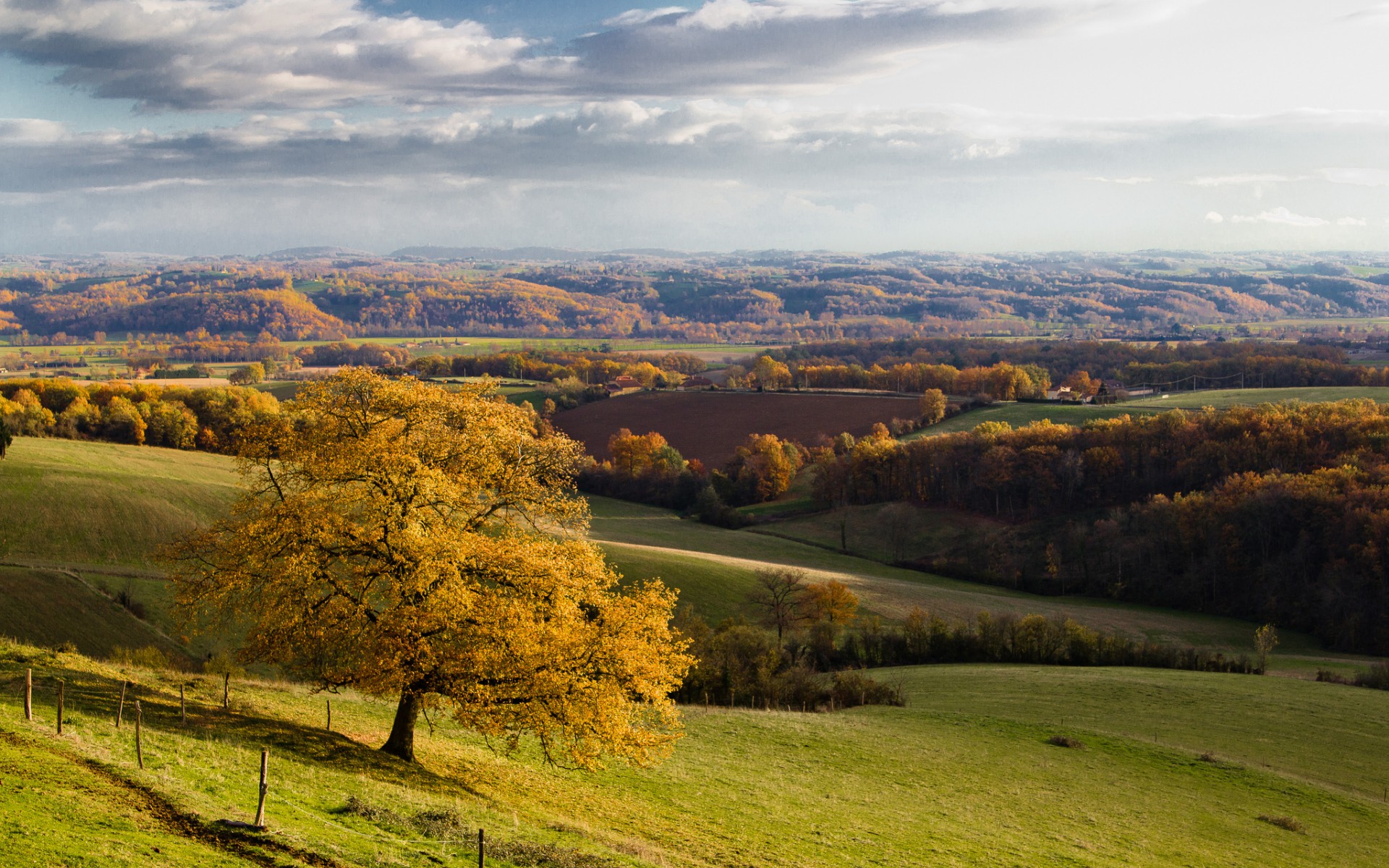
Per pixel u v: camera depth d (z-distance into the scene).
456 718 26.11
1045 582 107.00
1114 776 41.00
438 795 24.08
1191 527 101.94
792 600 82.38
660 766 34.81
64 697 23.91
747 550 112.69
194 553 27.39
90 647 54.06
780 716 47.56
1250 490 100.94
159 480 86.19
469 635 25.59
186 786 18.41
